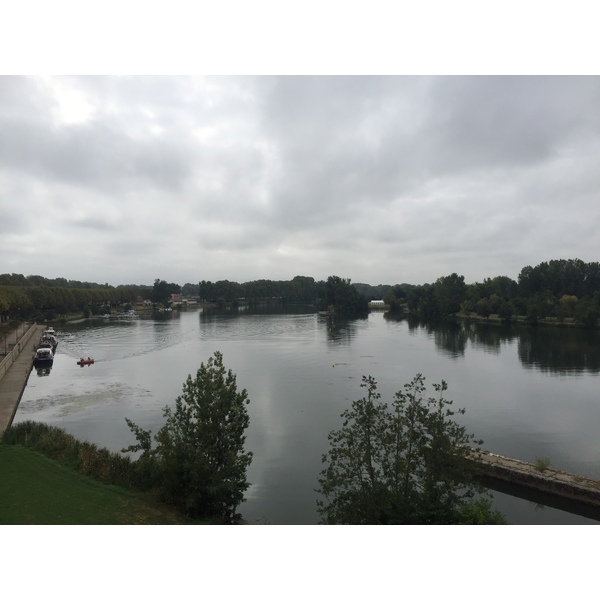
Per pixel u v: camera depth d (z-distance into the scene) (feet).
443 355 286.46
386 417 73.87
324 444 129.70
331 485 70.23
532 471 99.76
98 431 141.90
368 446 70.28
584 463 118.11
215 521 75.31
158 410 165.48
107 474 86.89
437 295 597.11
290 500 95.81
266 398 181.16
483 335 389.80
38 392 193.16
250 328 480.23
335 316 654.94
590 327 412.57
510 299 520.42
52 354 280.51
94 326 505.66
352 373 230.07
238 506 92.79
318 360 268.82
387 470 70.59
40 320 557.33
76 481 82.28
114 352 310.04
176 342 363.56
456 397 183.32
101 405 172.14
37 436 110.93
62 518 65.26
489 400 179.01
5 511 66.23
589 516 90.17
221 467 76.43
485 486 101.96
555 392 191.11
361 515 67.97
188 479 75.92
